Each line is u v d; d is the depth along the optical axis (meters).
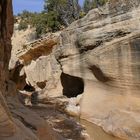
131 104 13.65
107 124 13.70
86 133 12.42
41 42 28.34
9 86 10.83
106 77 14.96
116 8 14.71
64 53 17.78
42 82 26.62
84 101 16.25
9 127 4.27
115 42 14.50
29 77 28.83
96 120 14.76
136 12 13.80
